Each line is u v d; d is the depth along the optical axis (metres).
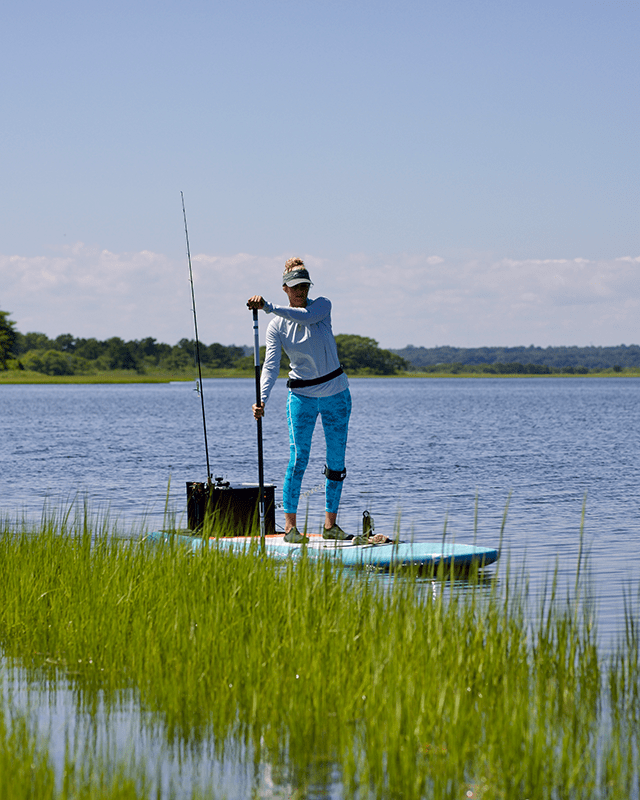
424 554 13.37
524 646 8.70
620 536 19.08
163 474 34.34
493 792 6.45
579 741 7.25
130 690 8.66
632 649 9.71
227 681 8.25
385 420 85.88
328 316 14.70
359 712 7.66
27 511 22.70
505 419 89.00
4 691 8.62
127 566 11.49
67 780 6.29
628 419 89.94
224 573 10.80
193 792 6.42
